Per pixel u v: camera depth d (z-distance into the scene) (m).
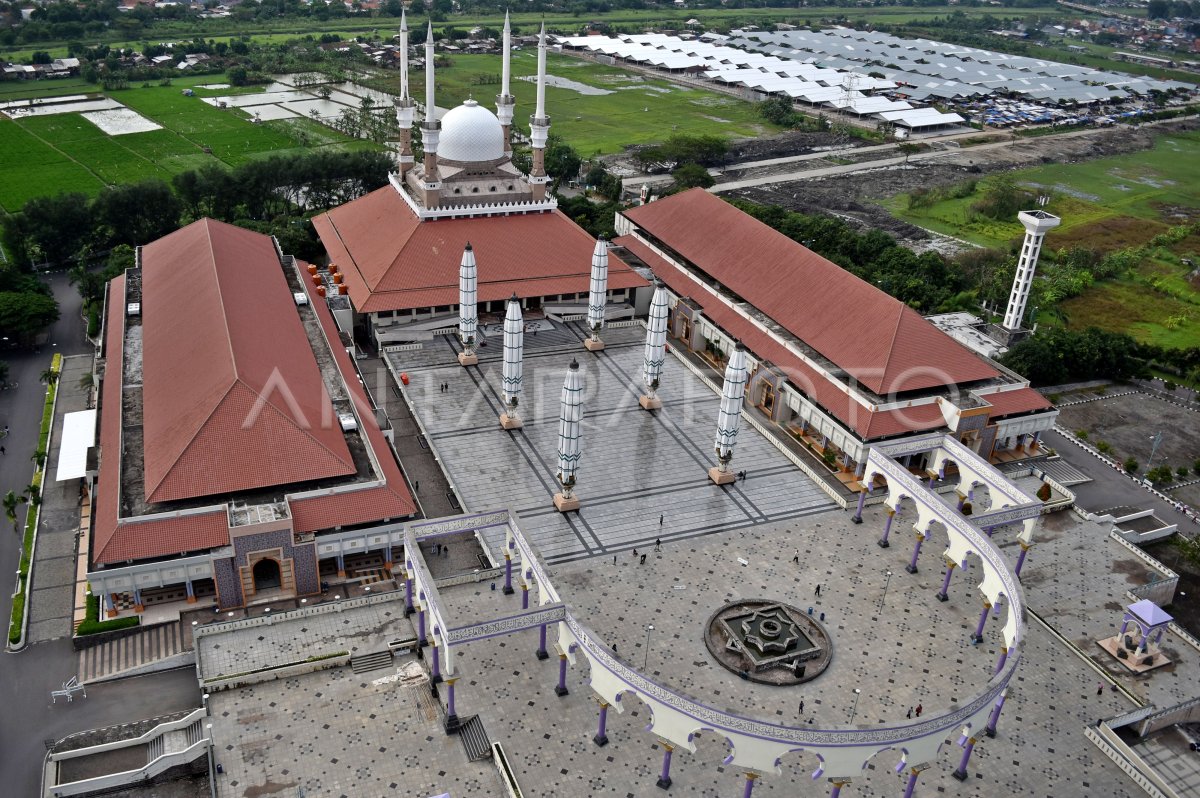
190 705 88.44
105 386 126.31
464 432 132.12
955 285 189.12
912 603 103.25
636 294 170.50
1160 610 96.12
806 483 125.00
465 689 89.50
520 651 94.69
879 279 185.88
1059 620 102.81
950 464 130.62
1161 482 132.62
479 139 167.25
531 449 129.25
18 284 159.88
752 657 92.19
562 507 116.00
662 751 83.88
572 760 82.31
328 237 180.50
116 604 98.50
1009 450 136.12
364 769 80.75
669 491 121.50
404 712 87.19
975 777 82.56
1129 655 97.75
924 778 82.19
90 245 188.38
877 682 91.62
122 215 191.62
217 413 106.06
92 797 78.69
